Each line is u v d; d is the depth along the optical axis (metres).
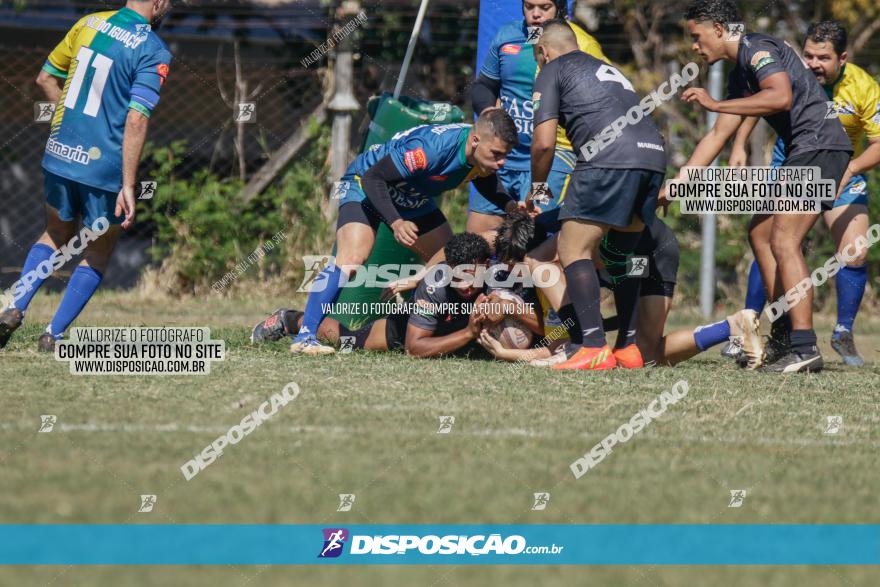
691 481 11.83
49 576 8.86
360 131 35.12
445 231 22.33
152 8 19.89
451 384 17.27
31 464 11.67
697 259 34.84
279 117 39.56
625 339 20.39
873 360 24.61
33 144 39.75
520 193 23.36
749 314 20.45
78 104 19.44
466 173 20.20
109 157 19.53
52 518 10.13
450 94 39.16
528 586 8.91
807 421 15.32
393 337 21.31
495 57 23.41
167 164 34.53
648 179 18.62
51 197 19.78
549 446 13.10
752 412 15.91
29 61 38.41
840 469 12.49
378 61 38.84
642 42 40.16
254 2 36.59
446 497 11.00
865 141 30.88
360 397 15.92
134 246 38.41
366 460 12.23
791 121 19.98
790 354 20.47
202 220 34.25
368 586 8.82
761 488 11.65
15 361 18.55
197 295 34.41
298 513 10.45
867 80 22.08
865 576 9.27
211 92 39.53
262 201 35.47
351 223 21.08
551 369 19.08
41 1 36.34
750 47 19.84
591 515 10.64
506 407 15.43
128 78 19.47
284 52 39.28
